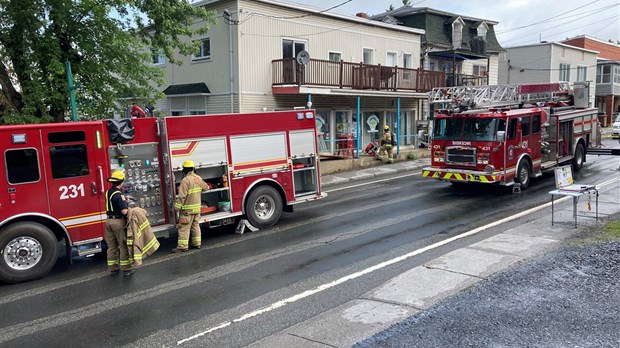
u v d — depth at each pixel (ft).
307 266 25.64
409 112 92.43
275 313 19.45
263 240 31.73
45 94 40.91
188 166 30.04
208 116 32.22
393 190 50.78
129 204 27.94
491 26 112.16
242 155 33.91
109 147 28.50
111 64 44.86
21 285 25.03
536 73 130.41
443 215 37.37
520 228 31.14
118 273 26.00
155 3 45.14
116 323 19.29
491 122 44.52
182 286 23.40
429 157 81.51
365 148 82.28
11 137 25.41
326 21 74.84
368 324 17.51
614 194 42.14
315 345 16.07
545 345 15.17
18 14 40.04
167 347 16.94
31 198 25.99
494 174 44.14
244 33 64.54
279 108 69.46
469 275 22.12
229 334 17.69
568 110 58.08
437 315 17.63
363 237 31.40
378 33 83.87
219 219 32.58
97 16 41.86
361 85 74.33
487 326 16.62
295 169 37.14
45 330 18.94
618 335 15.71
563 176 32.58
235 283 23.48
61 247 32.22
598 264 22.88
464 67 106.52
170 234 34.71
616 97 163.63
